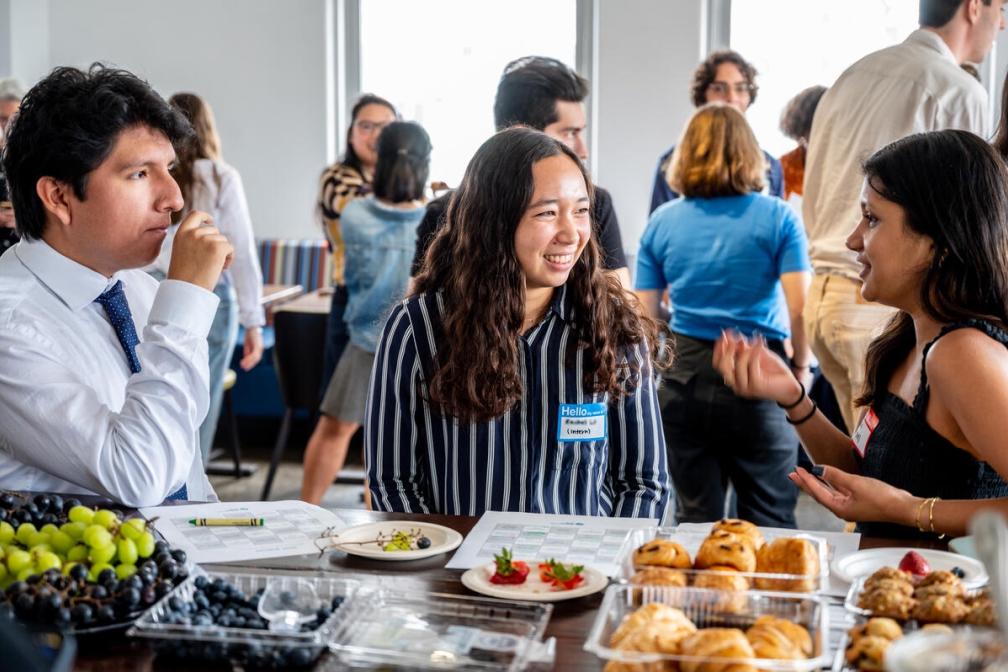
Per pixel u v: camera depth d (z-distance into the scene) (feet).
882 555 5.30
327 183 14.98
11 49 22.15
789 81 20.76
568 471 6.70
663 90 20.97
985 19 11.34
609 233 10.20
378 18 22.31
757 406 11.02
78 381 6.37
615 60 21.09
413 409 6.77
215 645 4.19
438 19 22.13
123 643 4.47
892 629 3.99
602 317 6.61
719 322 11.19
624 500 6.82
